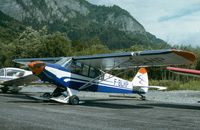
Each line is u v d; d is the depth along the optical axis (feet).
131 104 45.60
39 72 40.96
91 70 46.68
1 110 30.68
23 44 153.79
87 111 32.91
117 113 32.04
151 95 69.31
